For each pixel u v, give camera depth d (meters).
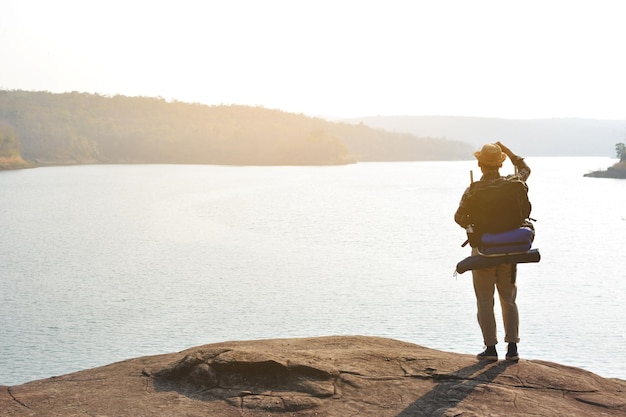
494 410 5.13
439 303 87.62
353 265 120.06
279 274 109.56
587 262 129.50
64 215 193.62
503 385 5.64
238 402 5.34
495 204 6.05
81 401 5.44
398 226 181.88
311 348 6.79
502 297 6.26
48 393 5.64
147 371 6.04
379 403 5.31
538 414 5.07
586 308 87.44
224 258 124.69
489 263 6.11
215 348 6.58
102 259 123.00
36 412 5.22
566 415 5.09
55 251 132.62
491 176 6.25
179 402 5.38
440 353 6.62
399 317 79.75
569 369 6.17
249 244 143.12
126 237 151.25
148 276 106.25
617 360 63.22
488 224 6.08
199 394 5.54
